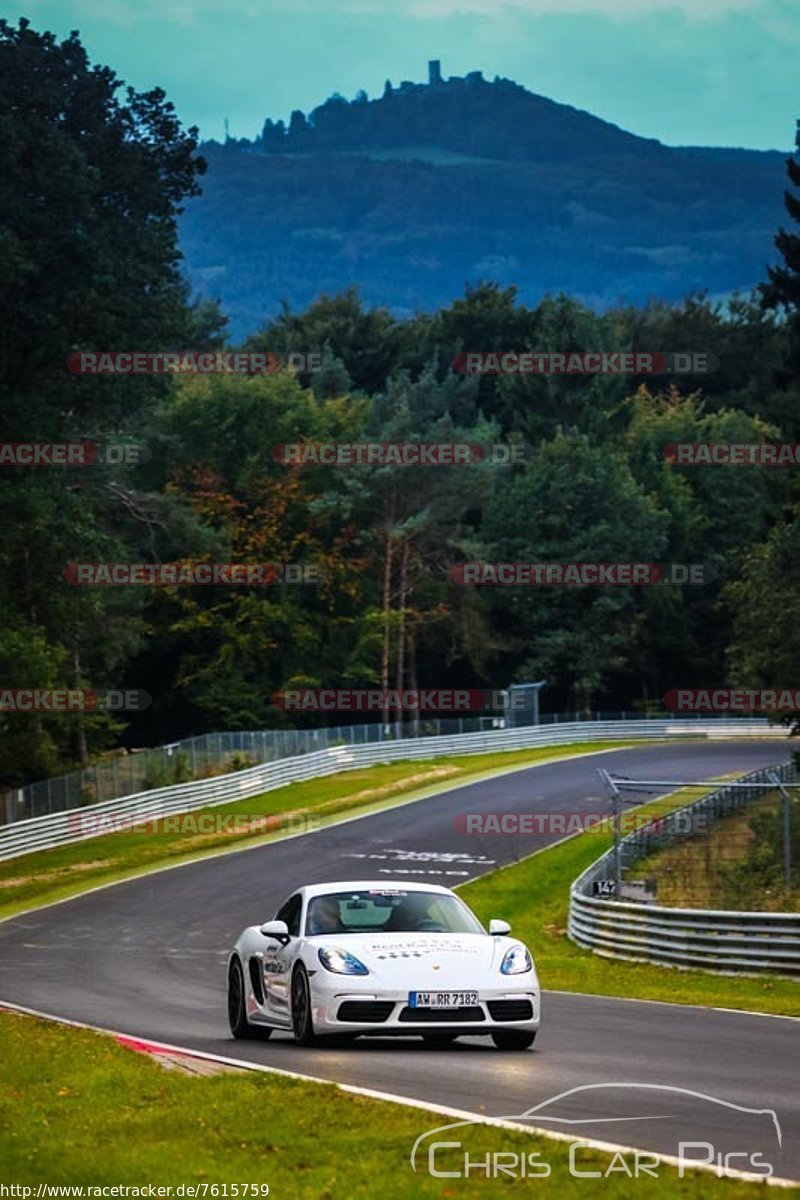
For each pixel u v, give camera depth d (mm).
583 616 126812
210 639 116688
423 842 67000
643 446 138750
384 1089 15719
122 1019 25375
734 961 33969
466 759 100375
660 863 48906
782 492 73875
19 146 65625
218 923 48188
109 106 71812
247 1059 18219
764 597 67125
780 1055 18750
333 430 126688
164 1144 12781
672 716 125688
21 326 67125
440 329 156750
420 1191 10922
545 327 145125
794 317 79438
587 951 41562
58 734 92750
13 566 73625
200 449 117938
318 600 119625
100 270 67312
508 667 131625
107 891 56219
